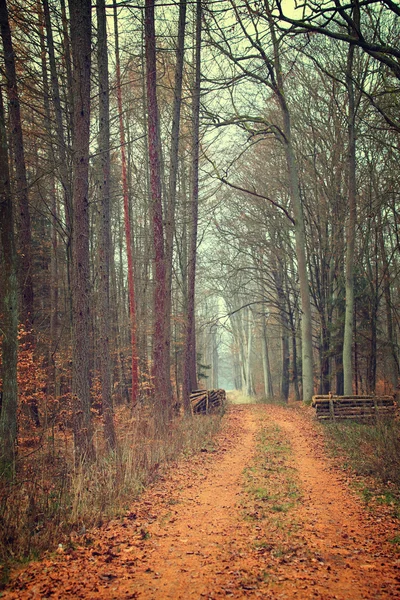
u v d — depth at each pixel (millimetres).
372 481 9242
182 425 16797
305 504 7984
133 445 11234
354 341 26766
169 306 20359
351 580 4906
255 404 33094
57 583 4859
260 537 6355
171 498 8477
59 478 8570
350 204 21578
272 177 30953
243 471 10812
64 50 16234
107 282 14953
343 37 9578
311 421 18828
